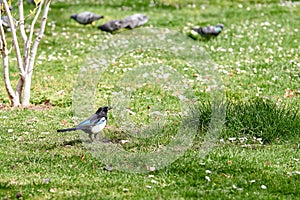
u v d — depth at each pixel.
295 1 32.97
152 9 31.33
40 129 13.45
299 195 9.91
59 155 11.70
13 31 15.33
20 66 15.51
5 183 9.92
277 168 11.24
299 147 12.75
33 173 10.60
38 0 15.57
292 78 19.09
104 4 32.31
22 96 15.99
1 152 11.76
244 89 17.64
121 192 9.74
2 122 13.86
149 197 9.49
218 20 28.03
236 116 13.77
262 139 13.15
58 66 20.55
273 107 14.20
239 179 10.51
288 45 23.50
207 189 10.01
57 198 9.34
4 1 15.09
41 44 23.81
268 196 9.73
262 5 31.64
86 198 9.36
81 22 26.58
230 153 12.04
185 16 29.33
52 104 15.91
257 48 22.84
